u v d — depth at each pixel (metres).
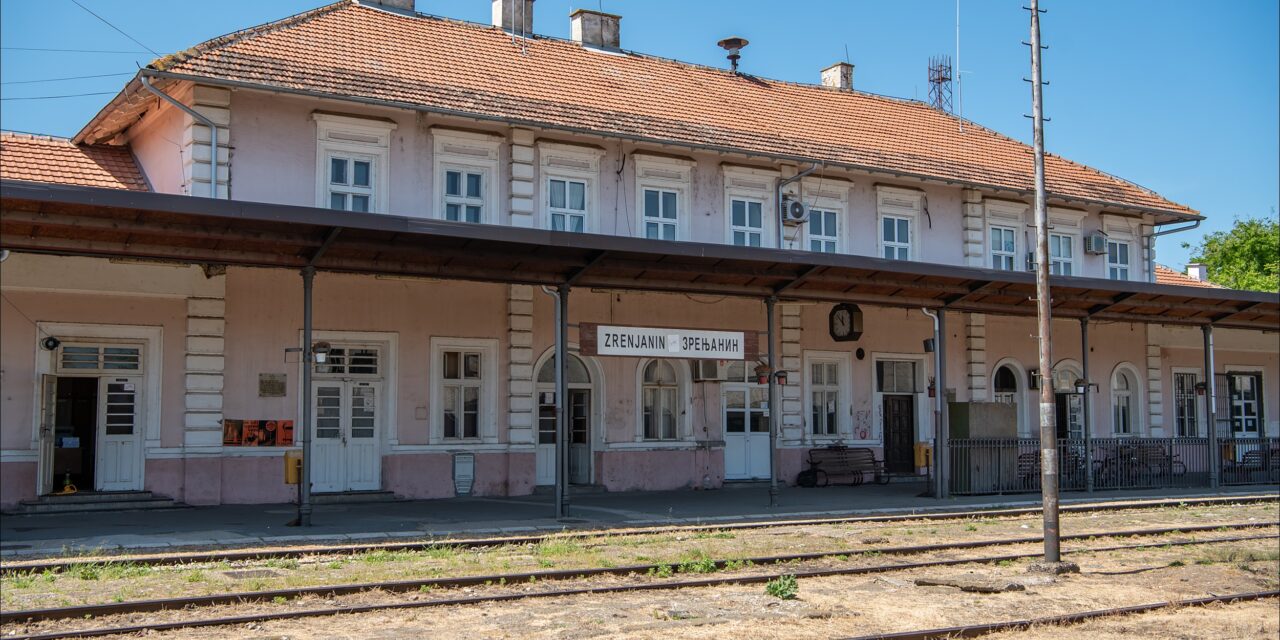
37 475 17.53
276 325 19.61
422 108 19.83
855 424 26.20
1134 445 25.86
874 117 29.23
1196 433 31.77
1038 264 14.84
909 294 21.73
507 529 16.33
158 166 20.19
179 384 18.75
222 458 18.95
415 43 22.78
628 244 16.86
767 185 24.81
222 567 12.72
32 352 17.67
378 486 20.56
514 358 21.80
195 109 18.67
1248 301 24.56
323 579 12.02
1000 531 17.92
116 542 14.11
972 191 27.56
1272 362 33.69
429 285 21.09
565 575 12.59
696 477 24.06
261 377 19.42
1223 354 32.69
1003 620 11.10
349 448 20.38
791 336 25.28
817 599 11.92
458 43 23.59
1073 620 11.26
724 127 24.39
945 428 22.52
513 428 21.73
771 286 20.22
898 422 27.16
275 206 14.19
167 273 18.66
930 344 26.16
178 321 18.81
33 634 9.32
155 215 14.13
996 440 23.66
